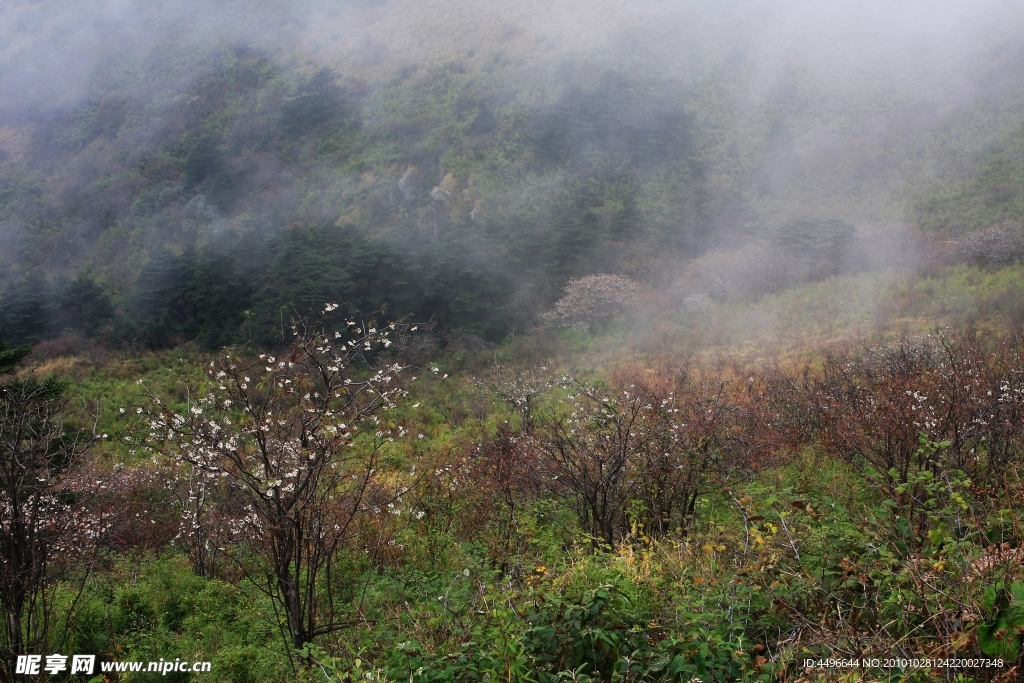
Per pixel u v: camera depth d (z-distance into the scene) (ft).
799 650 11.73
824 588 13.10
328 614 19.27
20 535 18.67
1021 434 21.42
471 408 58.03
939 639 11.24
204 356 95.14
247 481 17.22
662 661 11.84
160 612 22.53
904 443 21.77
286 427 17.75
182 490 35.47
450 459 32.78
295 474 17.39
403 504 24.25
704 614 12.98
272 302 99.55
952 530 14.19
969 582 11.39
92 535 29.53
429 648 14.23
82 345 114.21
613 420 26.50
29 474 20.67
